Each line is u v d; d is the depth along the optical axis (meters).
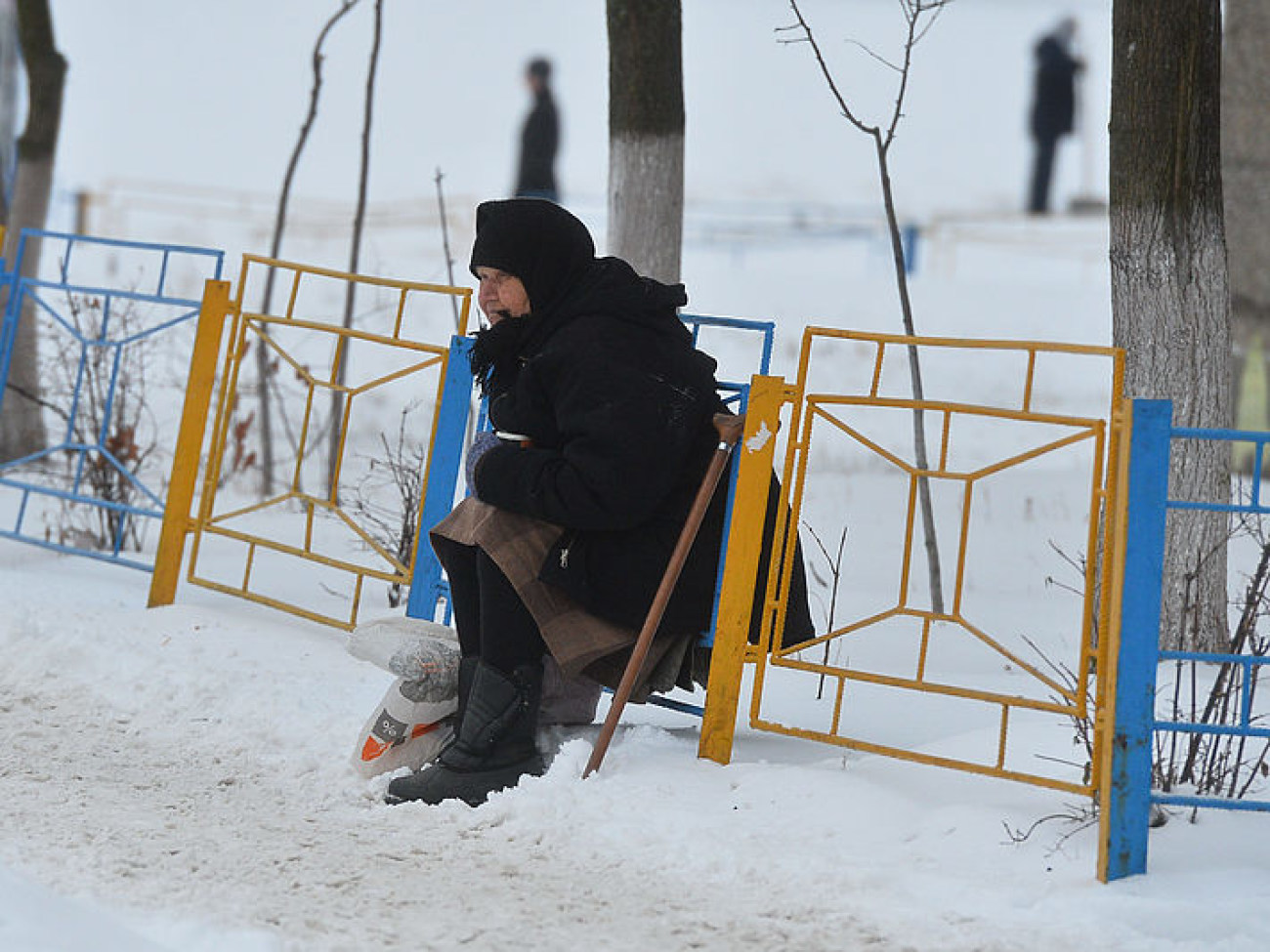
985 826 13.03
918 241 74.25
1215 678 17.66
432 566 18.55
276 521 27.19
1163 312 18.69
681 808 13.58
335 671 17.73
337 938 10.86
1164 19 18.45
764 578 15.09
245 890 11.67
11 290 23.41
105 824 12.97
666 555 14.65
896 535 28.59
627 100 22.12
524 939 11.12
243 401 36.12
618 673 15.08
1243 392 34.56
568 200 74.06
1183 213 18.62
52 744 15.27
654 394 14.19
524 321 14.80
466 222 73.06
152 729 15.99
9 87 39.78
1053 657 20.23
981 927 11.52
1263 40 34.34
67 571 22.02
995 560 26.84
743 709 17.39
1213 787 13.84
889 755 13.82
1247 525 16.56
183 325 39.72
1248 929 11.37
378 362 45.59
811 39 21.78
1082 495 32.00
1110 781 12.12
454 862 12.71
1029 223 79.75
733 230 74.81
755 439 14.69
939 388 47.12
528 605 14.34
